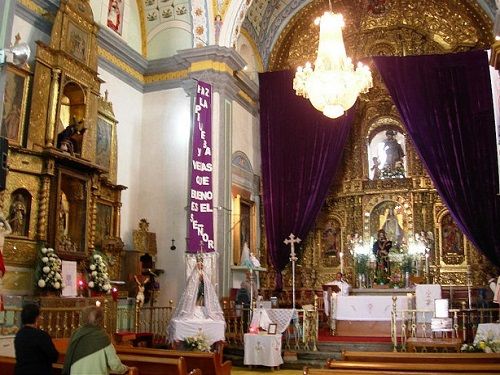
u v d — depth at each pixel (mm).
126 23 15328
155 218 14844
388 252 16578
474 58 16047
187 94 15203
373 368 6289
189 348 11086
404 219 17016
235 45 15469
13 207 10312
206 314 12430
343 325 14148
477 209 15328
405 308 13500
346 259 17281
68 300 10312
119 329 12812
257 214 17656
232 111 15562
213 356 7488
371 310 13766
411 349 10828
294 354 11742
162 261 14570
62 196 11625
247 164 17172
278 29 18859
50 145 10977
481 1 16641
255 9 17312
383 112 18031
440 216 16750
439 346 10219
